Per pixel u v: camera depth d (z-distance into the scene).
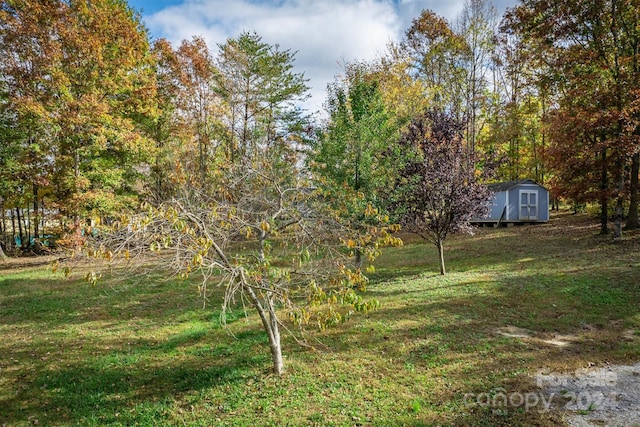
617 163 13.37
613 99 12.23
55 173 16.72
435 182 9.77
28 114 14.54
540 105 24.72
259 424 4.17
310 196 6.45
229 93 22.67
